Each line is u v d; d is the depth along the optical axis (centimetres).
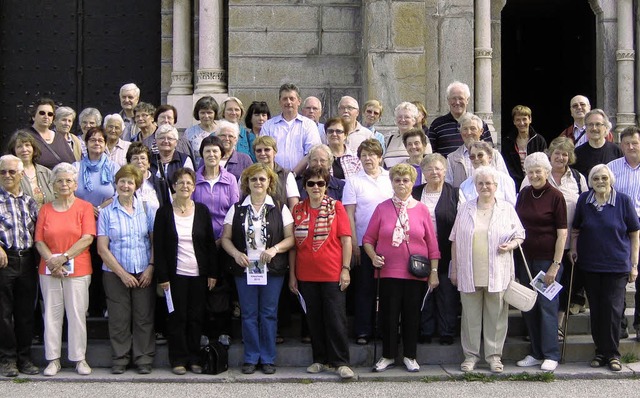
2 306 795
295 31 1175
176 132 879
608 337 815
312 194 815
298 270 816
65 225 806
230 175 866
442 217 847
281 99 942
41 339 863
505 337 824
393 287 811
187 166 878
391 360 822
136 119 953
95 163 873
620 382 791
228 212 831
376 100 1082
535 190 831
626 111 1266
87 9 1308
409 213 819
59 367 817
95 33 1306
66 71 1309
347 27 1181
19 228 804
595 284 822
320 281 807
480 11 1208
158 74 1295
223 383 790
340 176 903
